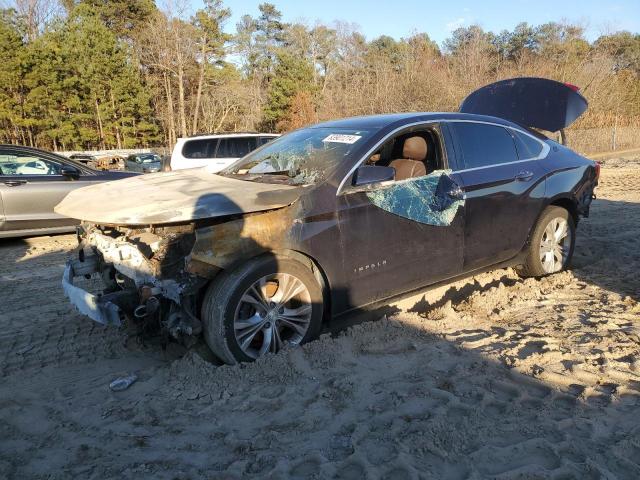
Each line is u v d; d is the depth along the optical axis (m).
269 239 3.44
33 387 3.42
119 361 3.79
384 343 3.81
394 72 35.47
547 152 5.26
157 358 3.82
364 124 4.34
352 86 37.72
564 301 4.67
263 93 54.34
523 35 56.38
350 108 34.81
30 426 2.95
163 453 2.66
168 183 3.91
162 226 3.34
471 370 3.39
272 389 3.21
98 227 3.99
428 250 4.18
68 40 38.41
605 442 2.61
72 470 2.54
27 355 3.90
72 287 3.66
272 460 2.55
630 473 2.38
